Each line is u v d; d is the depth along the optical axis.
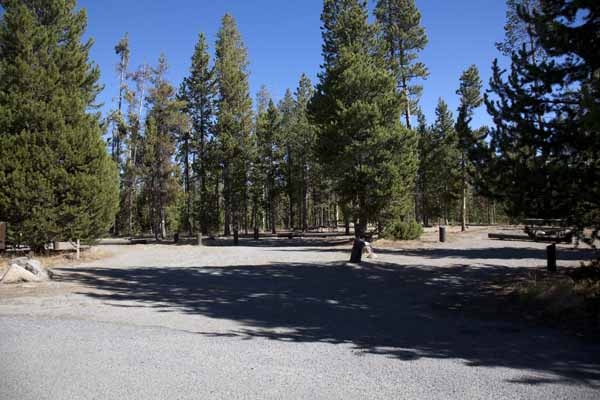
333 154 25.28
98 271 14.96
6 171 17.25
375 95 25.23
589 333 6.59
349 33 26.86
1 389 4.20
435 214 51.28
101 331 6.73
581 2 7.21
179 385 4.34
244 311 8.75
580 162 7.74
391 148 24.52
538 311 8.19
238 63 45.09
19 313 8.07
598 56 7.43
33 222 17.27
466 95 38.44
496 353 5.66
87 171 18.91
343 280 12.86
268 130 48.25
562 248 20.58
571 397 4.07
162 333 6.70
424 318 8.12
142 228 53.19
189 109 43.47
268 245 27.55
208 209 43.53
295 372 4.80
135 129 42.03
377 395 4.11
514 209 8.23
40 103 17.89
